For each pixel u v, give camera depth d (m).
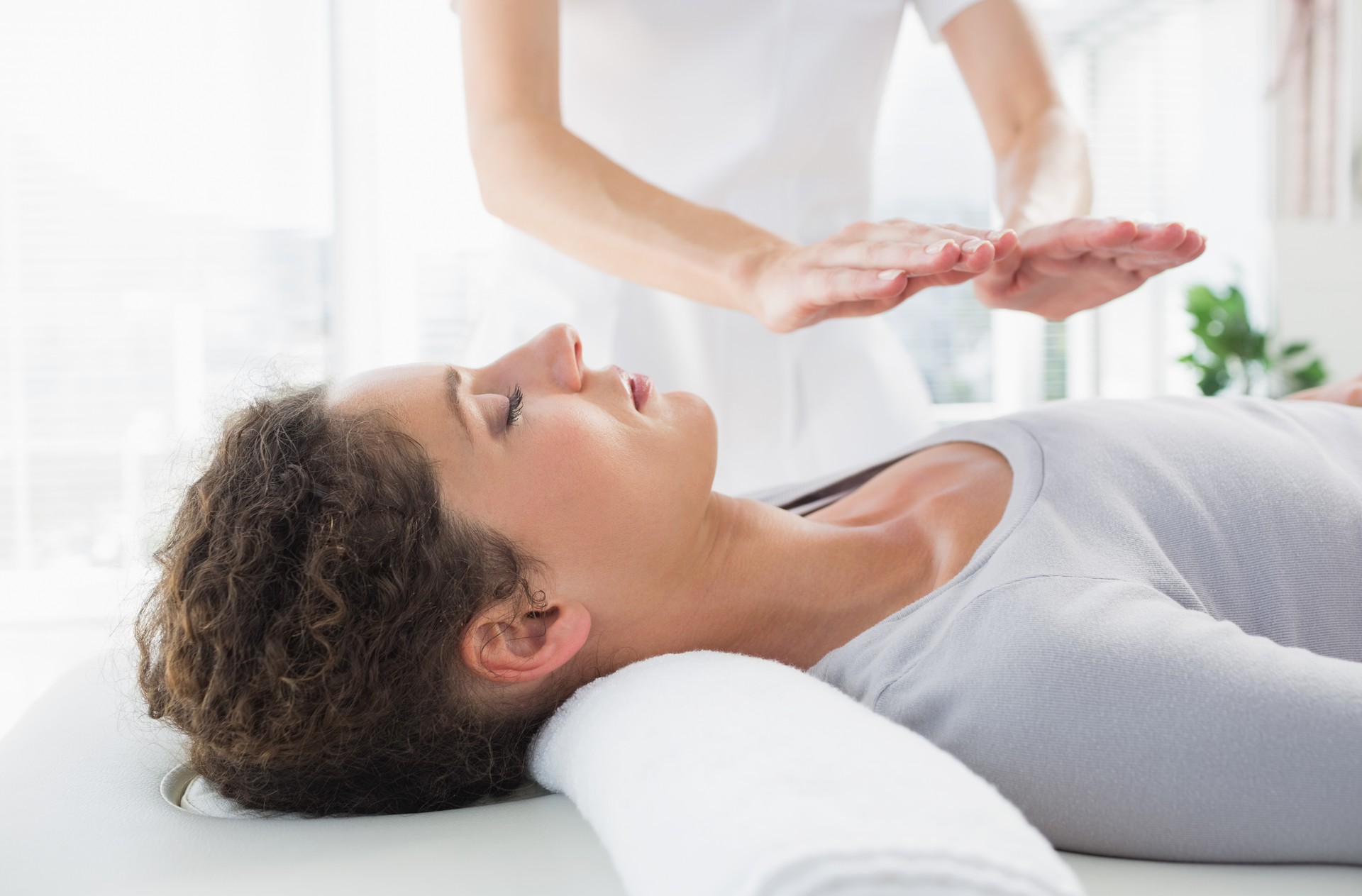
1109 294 0.94
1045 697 0.65
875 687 0.75
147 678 0.78
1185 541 0.82
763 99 1.33
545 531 0.79
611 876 0.60
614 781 0.60
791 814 0.47
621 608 0.82
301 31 2.96
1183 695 0.62
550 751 0.74
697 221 0.95
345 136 2.88
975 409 3.90
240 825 0.69
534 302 1.39
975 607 0.73
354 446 0.75
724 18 1.31
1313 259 3.51
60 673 2.64
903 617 0.79
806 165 1.39
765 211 1.39
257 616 0.71
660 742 0.59
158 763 0.80
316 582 0.71
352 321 2.94
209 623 0.71
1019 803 0.66
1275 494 0.85
